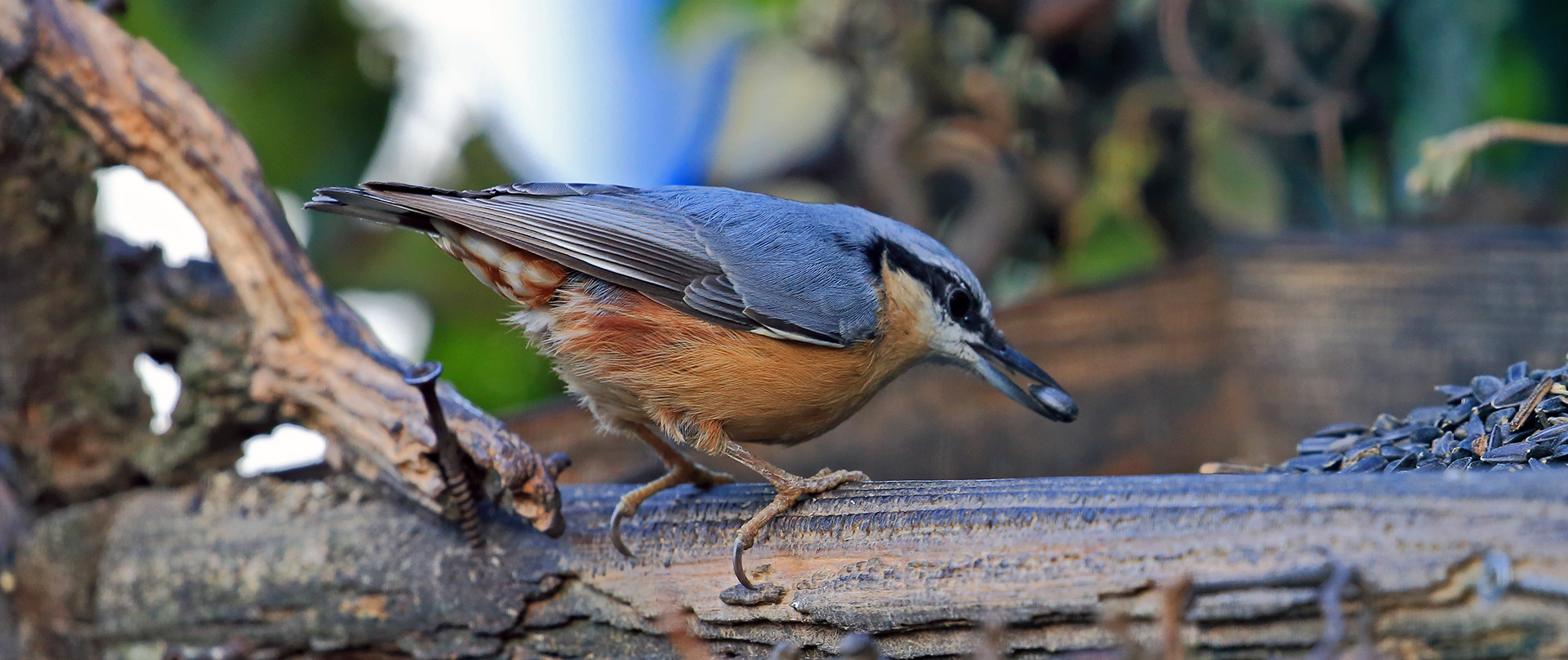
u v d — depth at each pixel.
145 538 7.88
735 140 13.16
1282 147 12.92
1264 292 11.07
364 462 7.26
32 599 8.15
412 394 7.07
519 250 7.11
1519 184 12.77
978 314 7.78
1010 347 7.88
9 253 7.74
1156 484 5.21
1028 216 12.84
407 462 6.79
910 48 12.23
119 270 8.25
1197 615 4.75
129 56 7.60
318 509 7.56
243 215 7.55
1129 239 13.09
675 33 12.76
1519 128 8.18
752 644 6.18
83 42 7.46
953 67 12.39
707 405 7.04
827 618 5.83
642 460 9.34
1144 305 10.89
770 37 13.11
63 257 7.90
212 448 8.02
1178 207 13.05
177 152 7.52
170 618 7.64
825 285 7.09
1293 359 10.89
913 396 10.15
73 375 8.18
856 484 6.35
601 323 7.02
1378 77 12.45
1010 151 12.45
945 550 5.61
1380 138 12.62
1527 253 10.55
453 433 6.65
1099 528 5.19
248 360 7.79
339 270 11.86
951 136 12.37
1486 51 12.07
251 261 7.51
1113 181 12.51
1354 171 13.07
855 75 12.77
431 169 12.09
